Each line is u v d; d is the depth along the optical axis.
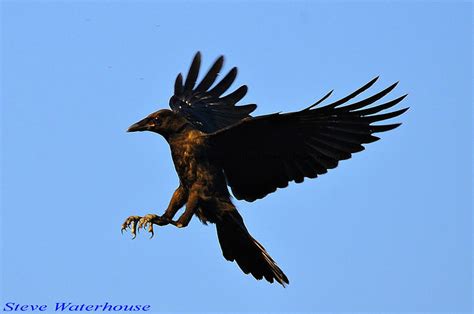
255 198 14.51
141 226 13.97
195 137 14.37
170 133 14.49
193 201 14.31
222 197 14.40
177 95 16.66
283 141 13.97
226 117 16.34
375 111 13.40
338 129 13.65
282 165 14.22
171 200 14.61
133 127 14.54
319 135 13.79
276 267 14.34
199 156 14.34
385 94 13.31
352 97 13.15
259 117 13.59
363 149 13.65
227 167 14.44
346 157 13.78
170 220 14.13
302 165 14.14
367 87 13.09
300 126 13.73
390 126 13.48
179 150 14.42
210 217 14.54
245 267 14.66
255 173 14.38
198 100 16.58
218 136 14.14
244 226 14.45
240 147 14.20
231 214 14.39
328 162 13.95
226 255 14.74
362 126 13.54
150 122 14.51
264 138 13.98
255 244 14.45
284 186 14.34
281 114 13.48
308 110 13.36
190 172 14.39
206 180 14.34
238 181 14.51
